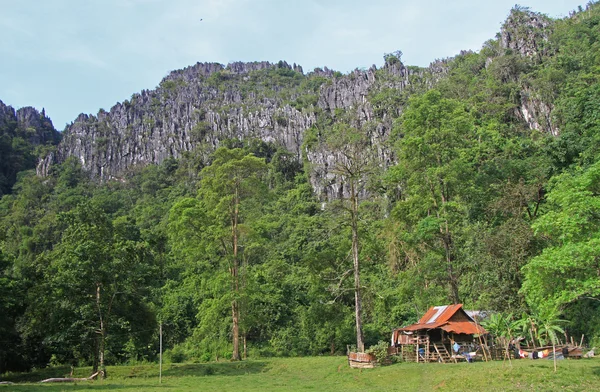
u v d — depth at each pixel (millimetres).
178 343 50844
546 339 31172
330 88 170750
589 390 19203
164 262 64000
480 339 29453
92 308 33094
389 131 115875
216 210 39219
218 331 44156
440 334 31656
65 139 184625
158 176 143625
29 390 24922
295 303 51719
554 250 21062
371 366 30031
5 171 159375
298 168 131375
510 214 39250
